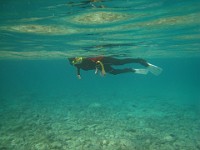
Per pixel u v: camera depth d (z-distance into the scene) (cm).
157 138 1391
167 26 1608
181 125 1680
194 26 1628
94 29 1609
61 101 2931
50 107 2459
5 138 1360
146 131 1536
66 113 2128
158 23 1509
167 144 1290
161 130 1558
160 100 3072
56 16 1278
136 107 2478
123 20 1391
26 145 1255
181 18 1401
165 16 1345
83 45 2242
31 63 6412
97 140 1353
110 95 3694
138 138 1392
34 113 2109
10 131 1498
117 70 1277
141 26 1569
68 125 1680
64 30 1638
